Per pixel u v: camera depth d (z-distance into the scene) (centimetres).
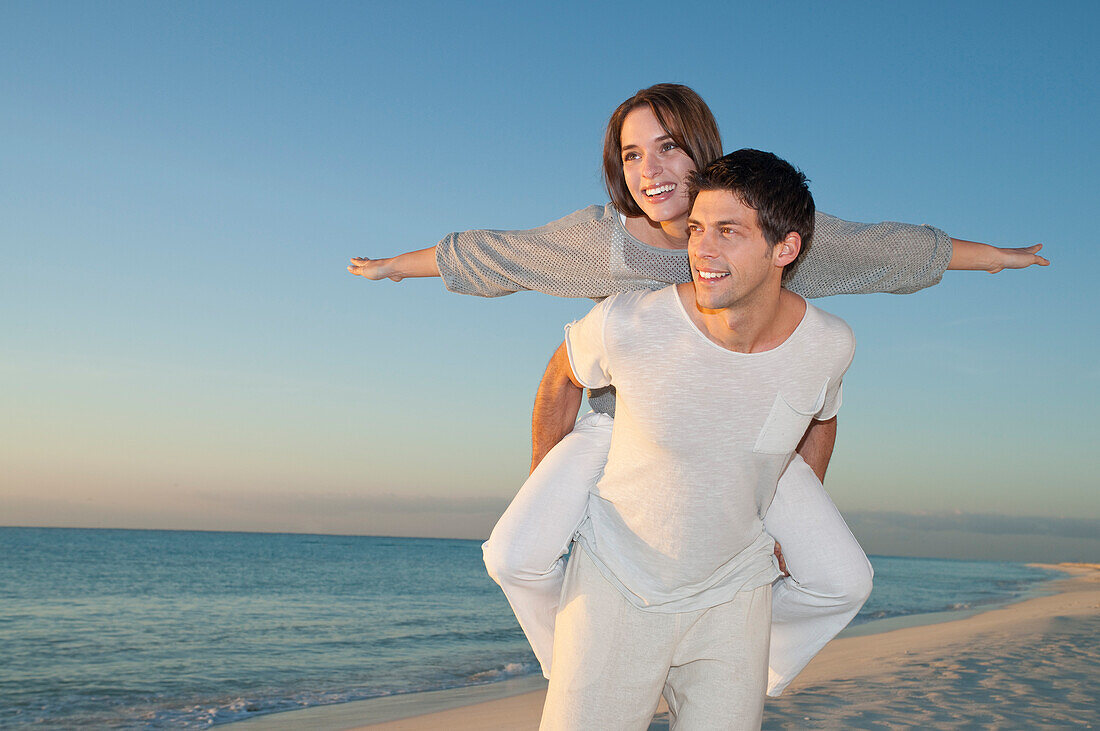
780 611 238
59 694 834
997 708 545
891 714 524
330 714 660
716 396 183
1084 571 4953
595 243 229
